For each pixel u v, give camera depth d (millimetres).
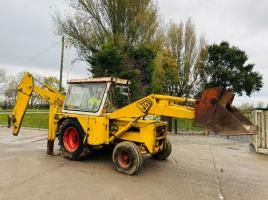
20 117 8531
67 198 4855
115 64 15477
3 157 7691
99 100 7094
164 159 7949
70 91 7789
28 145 9656
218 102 5418
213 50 36344
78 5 19469
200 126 5477
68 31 19906
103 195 5047
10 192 5039
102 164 7105
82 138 7152
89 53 19562
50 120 8008
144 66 17594
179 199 4996
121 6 18812
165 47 28203
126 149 6348
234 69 36812
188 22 32062
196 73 33312
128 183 5750
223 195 5293
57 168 6648
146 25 19078
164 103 6129
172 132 14648
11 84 60062
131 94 15586
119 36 18000
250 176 6668
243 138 12664
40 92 8250
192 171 6906
